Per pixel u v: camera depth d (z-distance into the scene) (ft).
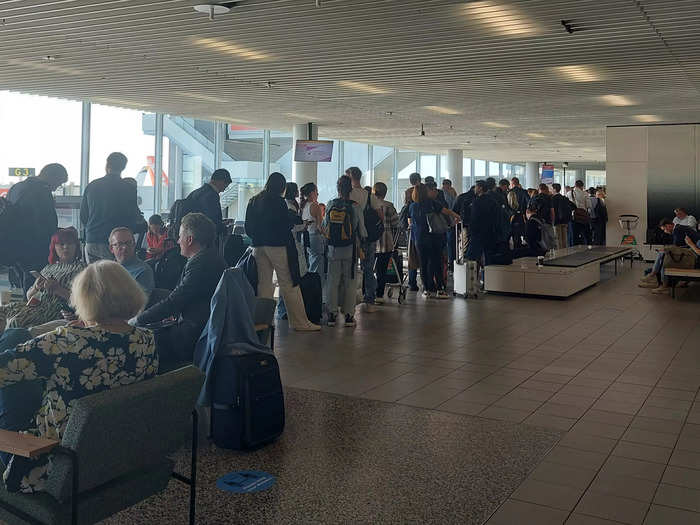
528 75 37.35
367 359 21.09
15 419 8.45
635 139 58.80
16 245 20.85
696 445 13.65
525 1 23.86
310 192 29.25
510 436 14.14
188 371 8.91
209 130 63.36
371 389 17.70
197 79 39.75
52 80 40.86
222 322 13.29
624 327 27.12
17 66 36.76
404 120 58.03
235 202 66.85
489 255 37.40
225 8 24.59
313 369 19.74
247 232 24.20
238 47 31.55
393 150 94.58
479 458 12.88
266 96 45.62
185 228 15.02
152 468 8.84
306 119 57.67
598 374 19.49
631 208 59.06
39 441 7.61
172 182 59.72
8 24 27.94
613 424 14.96
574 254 44.16
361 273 33.06
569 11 25.13
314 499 11.02
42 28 28.53
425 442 13.74
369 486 11.55
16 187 21.54
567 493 11.30
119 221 22.71
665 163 57.98
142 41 30.60
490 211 35.35
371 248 30.01
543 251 42.47
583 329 26.63
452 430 14.49
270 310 15.93
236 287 13.53
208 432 13.67
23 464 8.04
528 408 16.15
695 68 35.22
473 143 81.20
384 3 24.29
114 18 26.84
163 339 14.46
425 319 28.63
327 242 26.43
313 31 28.48
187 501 10.90
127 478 8.46
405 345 23.27
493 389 17.80
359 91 43.24
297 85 41.32
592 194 59.72
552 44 30.25
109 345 8.41
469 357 21.54
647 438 14.06
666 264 37.09
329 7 24.81
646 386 18.17
